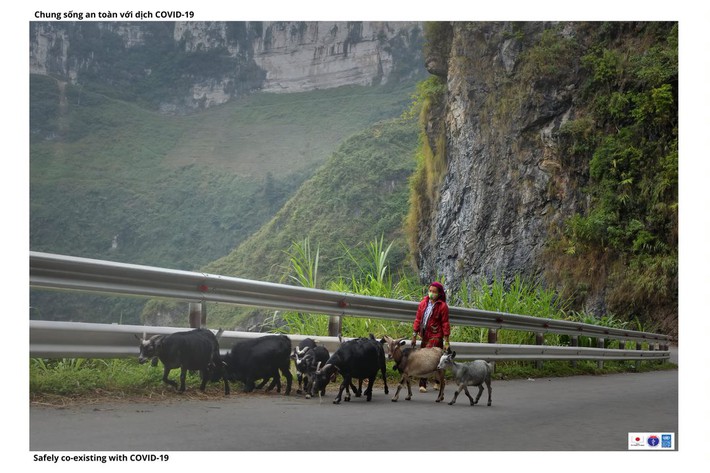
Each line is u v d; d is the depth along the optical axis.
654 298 38.56
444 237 53.09
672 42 41.31
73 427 5.99
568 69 46.03
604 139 42.41
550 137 46.06
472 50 51.09
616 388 12.00
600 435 6.90
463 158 51.09
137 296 8.16
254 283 9.29
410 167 143.50
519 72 48.28
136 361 8.65
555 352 15.20
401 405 8.73
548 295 18.31
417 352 9.27
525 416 8.09
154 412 6.87
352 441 6.11
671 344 35.75
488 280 47.84
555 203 45.25
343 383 8.59
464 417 7.83
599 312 40.50
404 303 11.79
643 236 39.09
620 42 44.44
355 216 142.12
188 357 7.90
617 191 41.00
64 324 7.29
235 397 8.33
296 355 8.70
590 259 41.62
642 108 40.25
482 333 14.78
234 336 9.10
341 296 10.63
